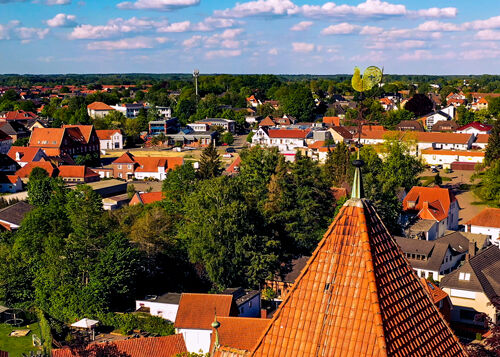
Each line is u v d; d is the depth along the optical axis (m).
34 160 191.25
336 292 19.56
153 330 79.31
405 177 141.38
